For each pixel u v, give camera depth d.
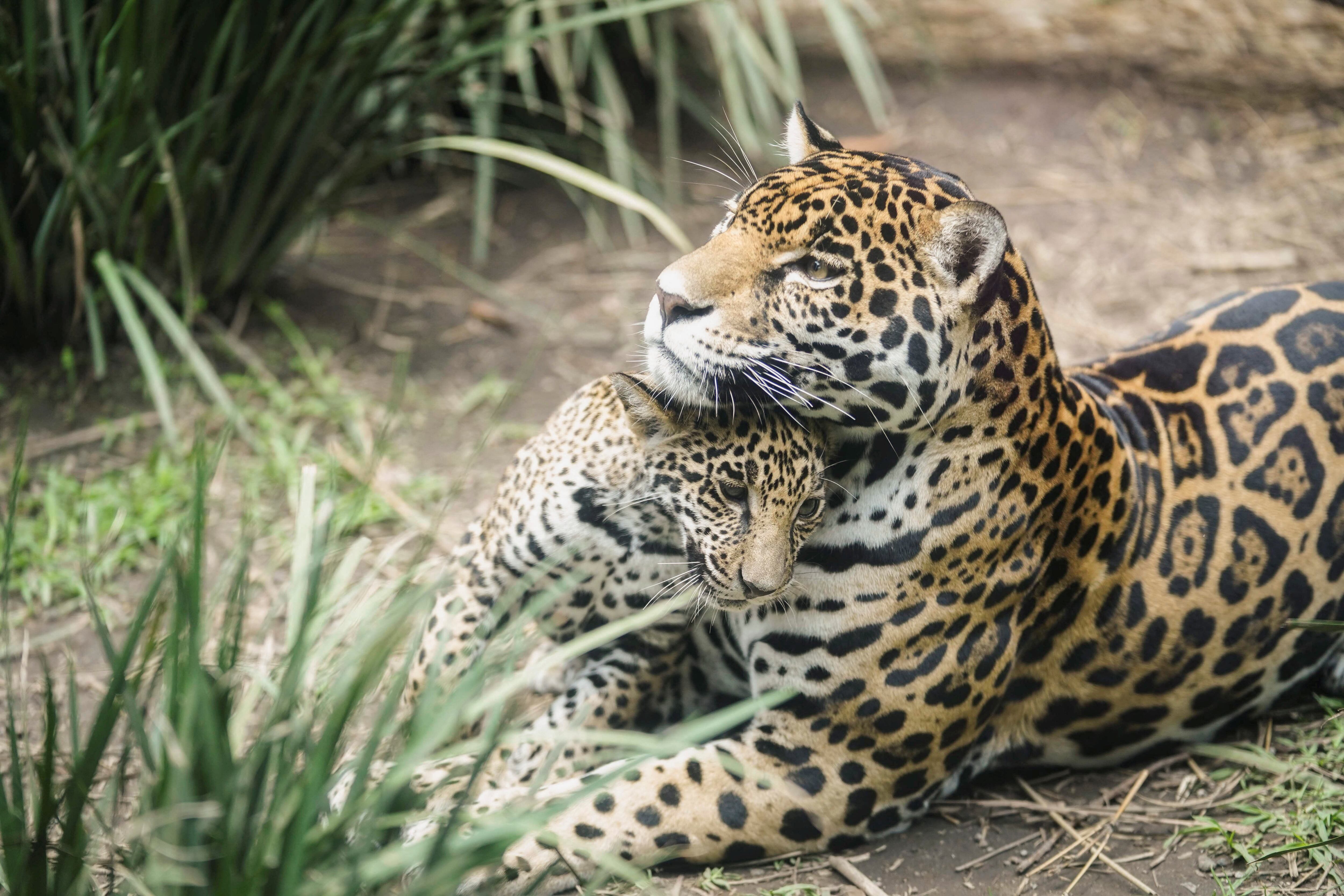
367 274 12.08
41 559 8.39
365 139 10.70
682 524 6.49
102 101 9.34
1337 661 7.45
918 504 6.12
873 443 6.16
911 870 6.48
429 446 9.95
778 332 5.80
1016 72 15.23
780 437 6.15
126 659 4.77
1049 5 16.38
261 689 5.50
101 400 9.97
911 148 13.93
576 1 12.50
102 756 4.82
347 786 6.24
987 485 6.14
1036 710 6.95
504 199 13.41
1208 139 14.07
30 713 7.26
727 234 5.97
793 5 16.38
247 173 10.33
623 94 14.41
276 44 9.92
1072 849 6.62
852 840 6.54
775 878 6.38
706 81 14.71
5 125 9.54
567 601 7.03
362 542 5.88
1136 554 6.66
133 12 8.76
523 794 6.30
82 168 9.20
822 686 6.31
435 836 4.92
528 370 10.92
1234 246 12.38
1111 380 7.05
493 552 6.91
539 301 11.85
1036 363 6.18
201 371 9.00
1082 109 14.59
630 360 11.05
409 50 10.41
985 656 6.41
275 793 4.68
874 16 13.59
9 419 9.66
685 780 6.21
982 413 6.04
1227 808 6.82
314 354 10.78
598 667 7.20
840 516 6.32
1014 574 6.35
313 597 5.05
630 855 6.07
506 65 11.87
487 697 4.88
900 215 5.75
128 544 8.65
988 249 5.63
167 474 9.09
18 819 4.66
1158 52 15.48
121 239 9.68
